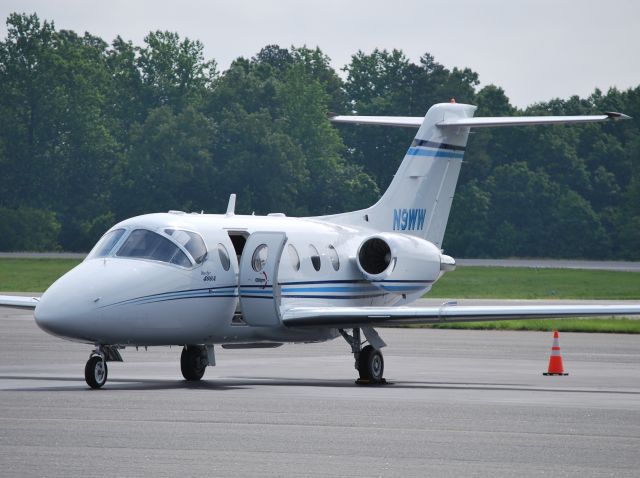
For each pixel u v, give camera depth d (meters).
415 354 87.12
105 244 60.91
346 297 70.69
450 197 79.19
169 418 45.28
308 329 65.38
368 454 37.09
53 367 72.88
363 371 64.06
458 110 78.62
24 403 50.25
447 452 37.62
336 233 71.75
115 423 43.53
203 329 61.78
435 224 78.69
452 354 87.12
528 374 70.38
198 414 46.69
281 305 64.94
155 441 39.16
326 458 36.25
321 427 43.19
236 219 66.56
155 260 59.94
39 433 40.69
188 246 61.34
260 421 44.75
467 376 68.94
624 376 68.88
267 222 68.00
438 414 47.66
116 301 57.25
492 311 61.44
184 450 37.41
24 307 66.19
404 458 36.44
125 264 59.09
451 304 63.59
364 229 74.94
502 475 33.75
